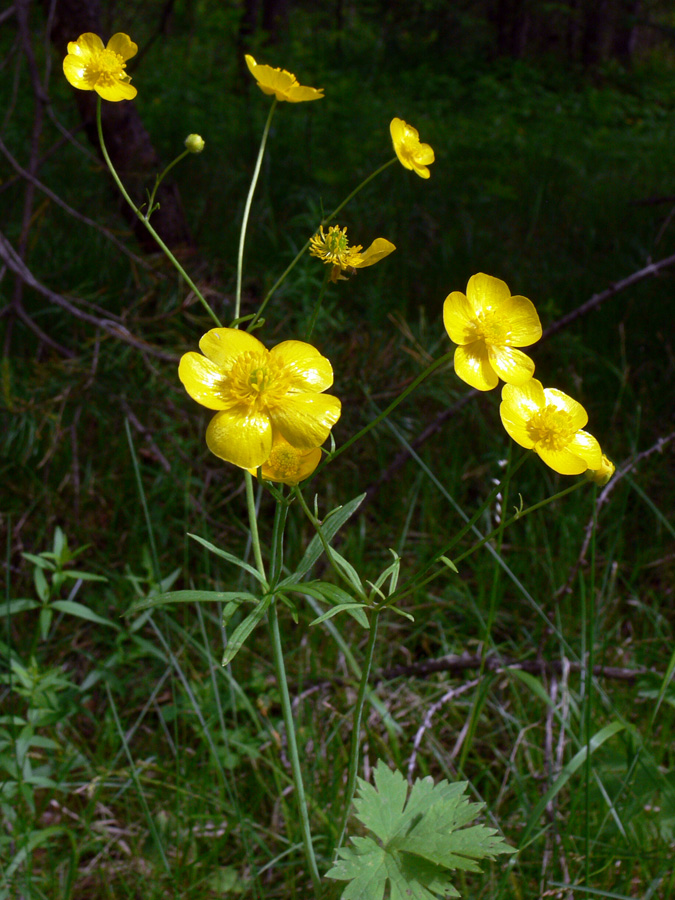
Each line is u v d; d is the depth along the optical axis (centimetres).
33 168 331
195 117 673
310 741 241
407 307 456
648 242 531
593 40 1364
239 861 211
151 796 225
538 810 182
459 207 575
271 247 472
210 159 597
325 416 127
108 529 314
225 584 292
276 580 147
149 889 202
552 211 584
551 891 185
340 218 508
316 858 201
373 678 265
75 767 234
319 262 405
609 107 1030
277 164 598
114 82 158
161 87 771
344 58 1116
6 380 294
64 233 455
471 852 151
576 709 235
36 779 208
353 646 273
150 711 255
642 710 250
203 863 204
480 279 137
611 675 257
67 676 241
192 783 225
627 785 205
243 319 148
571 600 288
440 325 396
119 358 312
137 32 859
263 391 124
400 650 286
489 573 302
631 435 363
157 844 192
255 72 162
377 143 654
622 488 331
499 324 133
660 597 303
